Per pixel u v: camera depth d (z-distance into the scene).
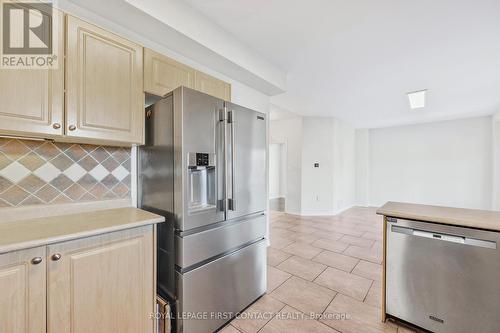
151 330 1.38
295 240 3.65
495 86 3.36
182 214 1.45
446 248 1.46
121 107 1.51
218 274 1.65
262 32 2.16
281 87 2.99
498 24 1.93
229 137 1.75
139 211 1.63
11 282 0.93
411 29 2.04
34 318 0.98
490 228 1.30
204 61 2.25
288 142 5.88
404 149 6.23
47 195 1.47
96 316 1.16
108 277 1.20
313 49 2.44
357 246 3.37
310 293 2.12
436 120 5.64
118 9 1.57
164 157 1.61
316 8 1.80
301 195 5.60
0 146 1.31
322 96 3.93
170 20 1.72
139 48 1.62
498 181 4.79
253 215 2.02
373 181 6.73
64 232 1.09
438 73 2.95
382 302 1.72
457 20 1.89
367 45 2.33
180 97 1.47
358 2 1.72
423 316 1.55
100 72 1.41
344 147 6.23
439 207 1.82
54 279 1.03
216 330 1.62
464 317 1.41
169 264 1.54
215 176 1.69
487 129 5.14
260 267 2.04
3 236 1.02
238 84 2.84
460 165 5.45
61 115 1.26
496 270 1.31
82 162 1.63
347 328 1.66
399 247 1.64
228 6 1.82
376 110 4.83
